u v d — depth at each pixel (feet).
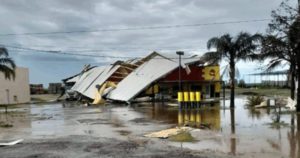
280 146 42.73
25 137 57.11
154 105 122.31
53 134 59.82
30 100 204.85
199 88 156.04
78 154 42.14
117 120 77.97
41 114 103.04
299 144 43.62
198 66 153.48
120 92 153.38
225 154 39.27
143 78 151.74
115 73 181.68
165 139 50.57
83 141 50.75
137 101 137.18
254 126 60.39
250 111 88.63
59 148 46.11
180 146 44.75
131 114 91.30
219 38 103.96
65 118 87.56
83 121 78.59
